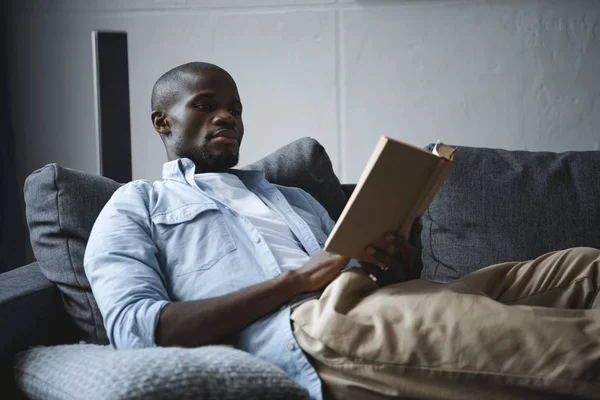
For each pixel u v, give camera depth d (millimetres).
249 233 1524
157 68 2930
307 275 1368
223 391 1048
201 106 1728
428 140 2828
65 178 1614
